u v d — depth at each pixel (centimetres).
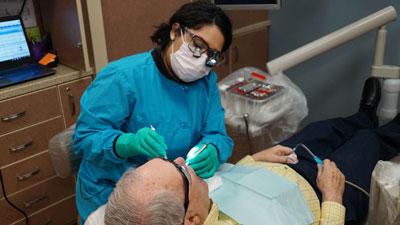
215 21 120
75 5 184
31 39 216
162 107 131
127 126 134
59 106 193
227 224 115
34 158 192
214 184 131
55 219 211
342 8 237
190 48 121
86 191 139
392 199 139
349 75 248
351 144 180
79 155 139
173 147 135
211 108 144
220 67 249
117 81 125
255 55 275
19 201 193
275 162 159
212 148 132
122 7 201
